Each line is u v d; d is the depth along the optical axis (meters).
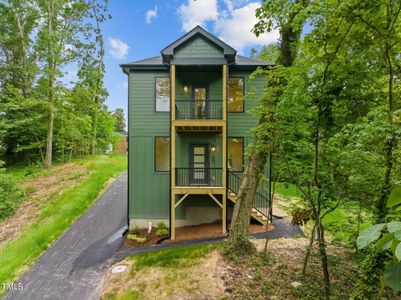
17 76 15.65
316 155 3.61
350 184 3.35
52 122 15.45
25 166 15.99
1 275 5.71
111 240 7.61
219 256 5.58
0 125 13.55
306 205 4.46
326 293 3.53
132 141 8.84
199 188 7.74
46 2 14.64
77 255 6.69
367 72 3.08
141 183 8.81
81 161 17.33
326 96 3.30
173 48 7.82
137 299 4.46
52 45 14.38
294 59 5.61
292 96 3.71
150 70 8.84
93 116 20.47
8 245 7.14
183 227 8.59
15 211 9.54
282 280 4.34
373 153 2.80
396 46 2.83
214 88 8.93
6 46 15.47
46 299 4.88
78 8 16.16
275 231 7.19
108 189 12.38
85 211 9.80
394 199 1.12
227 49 7.79
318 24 2.96
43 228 8.03
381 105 3.02
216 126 7.96
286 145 4.48
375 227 0.98
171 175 7.79
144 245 7.17
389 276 0.93
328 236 6.32
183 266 5.39
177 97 8.95
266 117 5.00
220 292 4.21
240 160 8.88
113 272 5.67
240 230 5.65
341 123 3.48
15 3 14.27
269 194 7.70
